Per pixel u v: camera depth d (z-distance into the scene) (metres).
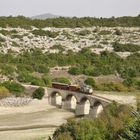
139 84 180.12
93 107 143.12
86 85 162.50
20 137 112.94
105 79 196.38
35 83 172.50
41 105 155.75
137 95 156.25
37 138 111.25
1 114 142.00
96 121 90.44
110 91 171.88
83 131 84.06
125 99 147.38
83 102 150.00
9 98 155.75
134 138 60.09
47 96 160.38
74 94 152.50
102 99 139.88
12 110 147.12
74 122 90.25
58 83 165.75
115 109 108.06
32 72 199.00
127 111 102.62
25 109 149.38
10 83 164.62
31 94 162.12
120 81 191.00
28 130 122.56
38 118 139.25
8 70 186.88
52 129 124.31
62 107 154.88
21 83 174.62
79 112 148.00
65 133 84.44
